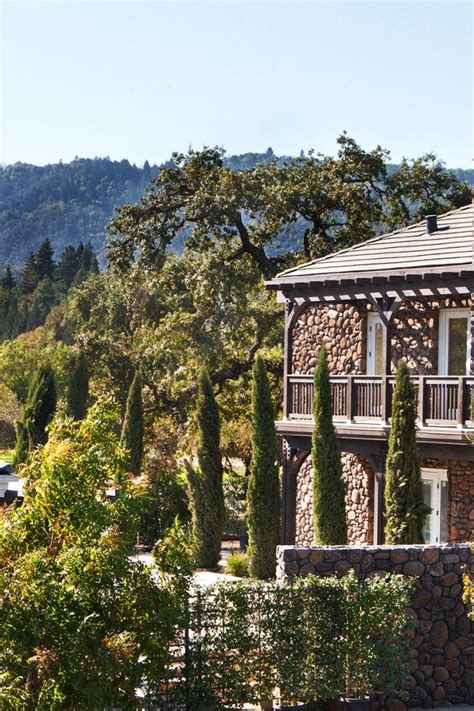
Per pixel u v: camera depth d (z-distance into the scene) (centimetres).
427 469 2628
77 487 1347
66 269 16862
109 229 4616
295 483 2844
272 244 4616
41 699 1251
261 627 1584
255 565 2744
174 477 3466
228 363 4500
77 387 3909
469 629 1780
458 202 4603
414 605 1744
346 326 2909
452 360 2619
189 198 4444
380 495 2555
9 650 1277
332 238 4531
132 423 3506
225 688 1545
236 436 3662
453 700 1759
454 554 1778
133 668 1359
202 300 4494
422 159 4612
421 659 1741
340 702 1630
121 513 1395
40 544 1360
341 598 1634
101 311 7319
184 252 4822
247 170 4506
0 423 7369
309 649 1608
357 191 4391
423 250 2683
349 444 2625
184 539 1484
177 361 4747
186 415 4434
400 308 2728
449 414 2403
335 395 2697
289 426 2784
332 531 2445
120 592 1361
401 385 2250
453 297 2598
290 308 2912
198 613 1542
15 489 3328
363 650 1636
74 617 1297
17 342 8538
